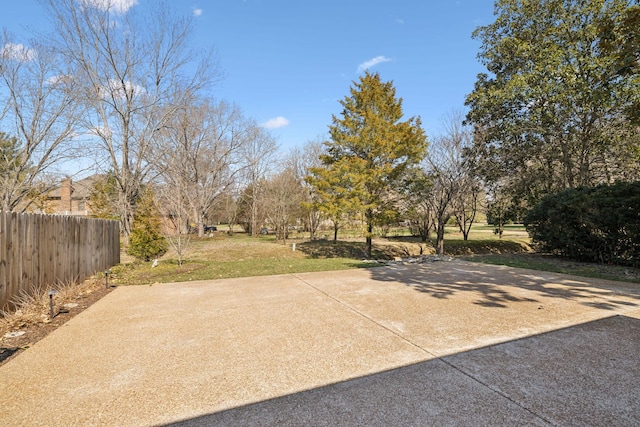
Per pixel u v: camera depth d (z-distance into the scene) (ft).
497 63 47.26
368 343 10.84
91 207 59.77
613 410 6.91
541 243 38.27
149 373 8.84
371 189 43.09
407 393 7.67
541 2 42.04
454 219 64.34
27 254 15.56
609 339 10.94
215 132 84.84
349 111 44.45
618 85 33.17
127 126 55.77
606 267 28.07
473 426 6.40
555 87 37.99
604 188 30.58
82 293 18.67
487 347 10.37
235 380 8.41
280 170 80.59
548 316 13.58
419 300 16.52
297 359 9.66
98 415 6.92
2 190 44.24
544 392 7.66
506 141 48.21
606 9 35.91
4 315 13.56
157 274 25.62
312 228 68.74
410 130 41.39
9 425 6.59
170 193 32.19
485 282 21.16
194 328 12.56
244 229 106.22
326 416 6.78
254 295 18.07
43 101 45.93
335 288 19.69
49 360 9.69
